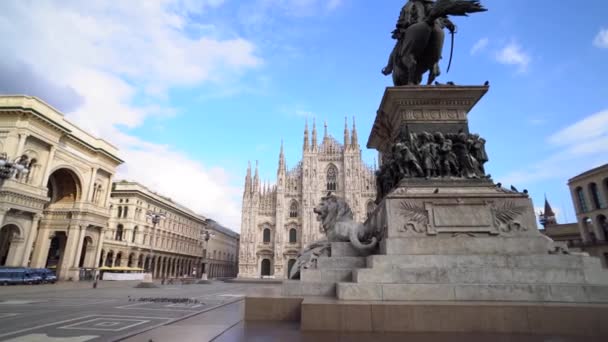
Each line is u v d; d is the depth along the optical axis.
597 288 6.21
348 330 5.75
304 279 7.64
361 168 80.38
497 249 7.14
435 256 6.95
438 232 7.30
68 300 17.62
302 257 9.27
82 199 45.09
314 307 5.91
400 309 5.77
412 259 6.93
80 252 44.06
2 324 9.27
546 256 6.89
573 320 5.50
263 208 81.94
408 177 8.19
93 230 47.84
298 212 80.25
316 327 5.83
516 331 5.52
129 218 61.62
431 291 6.38
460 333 5.52
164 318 10.43
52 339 6.98
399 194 7.70
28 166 36.53
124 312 12.17
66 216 44.66
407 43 9.39
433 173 8.23
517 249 7.14
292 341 5.18
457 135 8.58
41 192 37.56
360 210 77.00
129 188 62.88
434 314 5.71
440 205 7.55
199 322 8.23
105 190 50.06
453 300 6.29
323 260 7.95
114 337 7.21
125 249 59.41
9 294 21.48
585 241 44.06
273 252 78.19
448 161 8.27
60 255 45.03
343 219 10.03
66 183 45.22
